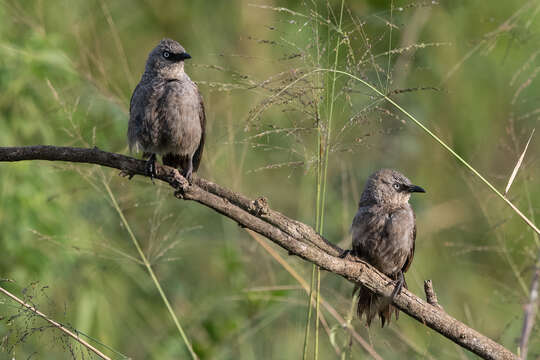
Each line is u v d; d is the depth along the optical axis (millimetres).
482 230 13867
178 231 12766
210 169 12961
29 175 12320
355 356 10945
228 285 13266
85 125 12383
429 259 14297
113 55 15039
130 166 8023
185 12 16734
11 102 12516
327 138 8367
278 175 14547
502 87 14375
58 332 8203
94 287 12422
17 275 11695
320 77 7879
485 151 13797
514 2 14625
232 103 13062
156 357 12234
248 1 14508
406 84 13719
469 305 13406
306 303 12031
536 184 12711
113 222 12820
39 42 12664
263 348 12445
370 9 12555
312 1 8398
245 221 7758
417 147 14344
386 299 8367
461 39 14484
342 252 8531
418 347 11234
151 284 12867
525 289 10828
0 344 7953
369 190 10703
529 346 10680
